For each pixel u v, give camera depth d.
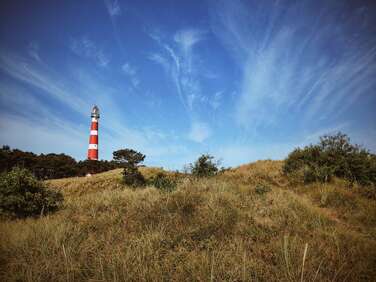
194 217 6.62
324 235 5.89
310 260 4.45
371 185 10.92
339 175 12.45
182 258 4.52
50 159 55.75
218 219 6.45
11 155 49.38
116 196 9.66
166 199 8.16
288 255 4.48
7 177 8.73
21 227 6.39
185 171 15.50
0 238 5.49
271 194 9.52
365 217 7.82
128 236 5.45
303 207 8.05
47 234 5.52
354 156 12.41
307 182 12.52
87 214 7.64
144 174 29.89
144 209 7.34
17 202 8.02
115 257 4.37
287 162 14.98
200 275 3.86
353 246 5.18
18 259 4.45
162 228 5.64
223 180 12.45
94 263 4.29
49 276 3.93
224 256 4.43
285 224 6.63
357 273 4.13
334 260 4.62
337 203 9.16
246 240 5.40
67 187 25.58
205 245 5.00
